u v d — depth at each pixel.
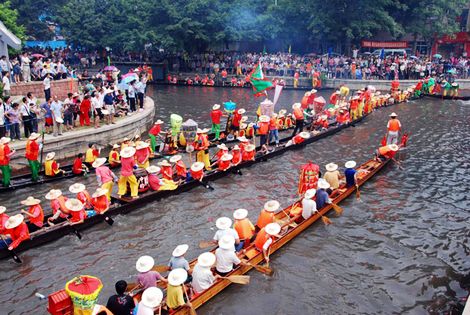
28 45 57.91
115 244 12.68
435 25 49.72
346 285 11.05
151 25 52.22
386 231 13.86
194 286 9.91
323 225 14.08
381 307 10.25
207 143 17.97
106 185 14.25
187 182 16.53
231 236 10.64
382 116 31.80
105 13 56.12
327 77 46.00
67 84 28.02
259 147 22.48
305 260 12.06
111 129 22.08
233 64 50.53
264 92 25.44
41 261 11.73
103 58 56.09
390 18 46.81
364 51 53.53
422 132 26.73
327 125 25.95
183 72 52.12
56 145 19.34
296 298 10.48
